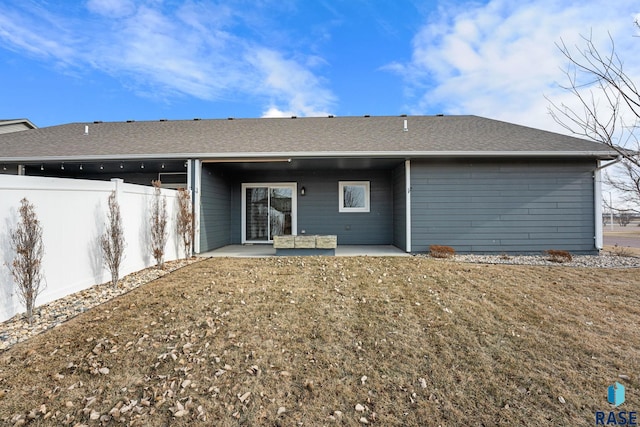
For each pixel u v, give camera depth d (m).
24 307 3.96
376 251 9.30
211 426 2.46
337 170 11.30
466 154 8.26
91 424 2.42
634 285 5.68
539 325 4.11
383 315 4.33
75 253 4.81
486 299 4.93
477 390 2.91
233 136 10.38
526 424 2.53
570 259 7.52
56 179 4.48
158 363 3.16
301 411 2.64
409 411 2.66
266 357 3.33
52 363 3.04
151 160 8.82
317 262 7.20
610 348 3.58
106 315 4.06
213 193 9.90
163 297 4.73
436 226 8.85
